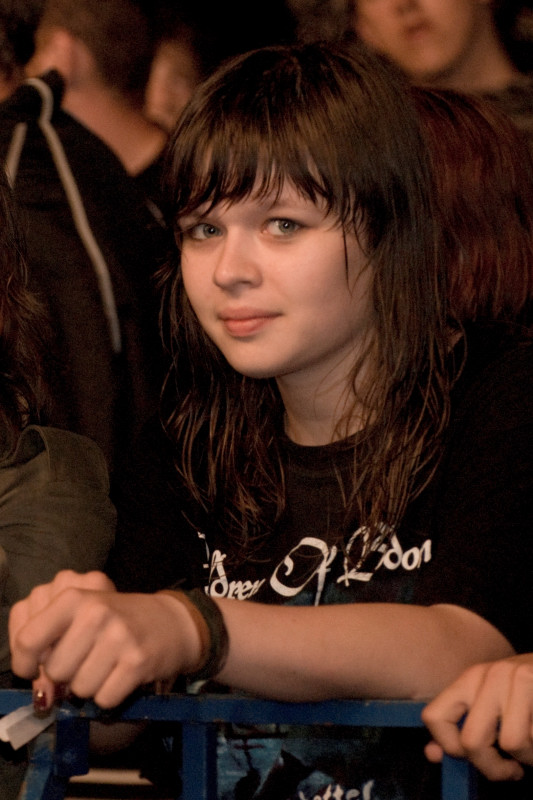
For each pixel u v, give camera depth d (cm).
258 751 242
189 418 280
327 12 539
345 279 236
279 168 229
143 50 507
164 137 519
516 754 174
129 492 286
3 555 265
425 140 254
